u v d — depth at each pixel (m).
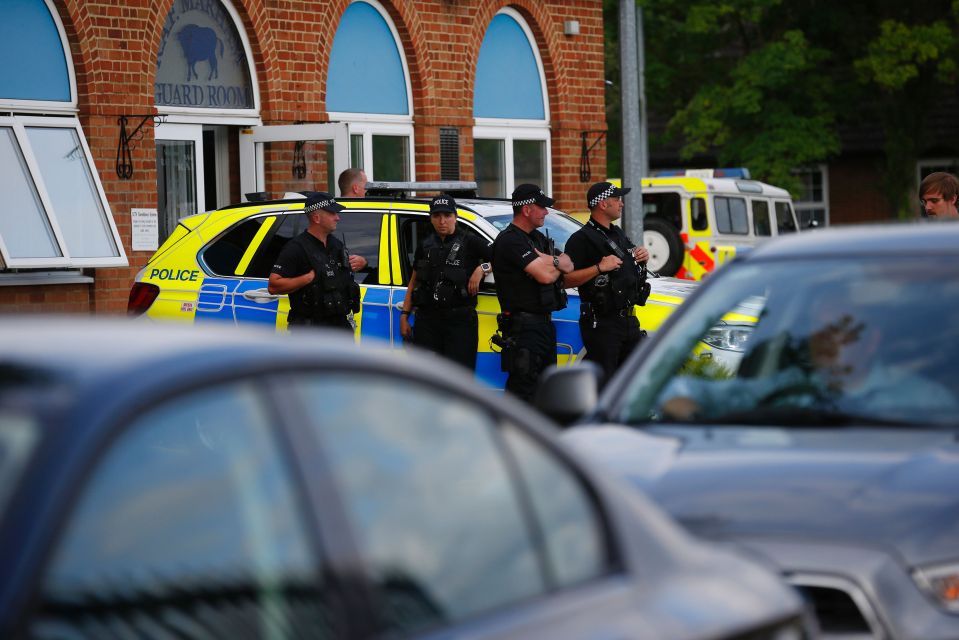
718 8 116.25
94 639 6.97
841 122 126.81
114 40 50.03
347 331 37.00
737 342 17.34
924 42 113.06
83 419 7.29
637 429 16.64
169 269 39.22
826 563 13.58
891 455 14.97
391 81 60.56
